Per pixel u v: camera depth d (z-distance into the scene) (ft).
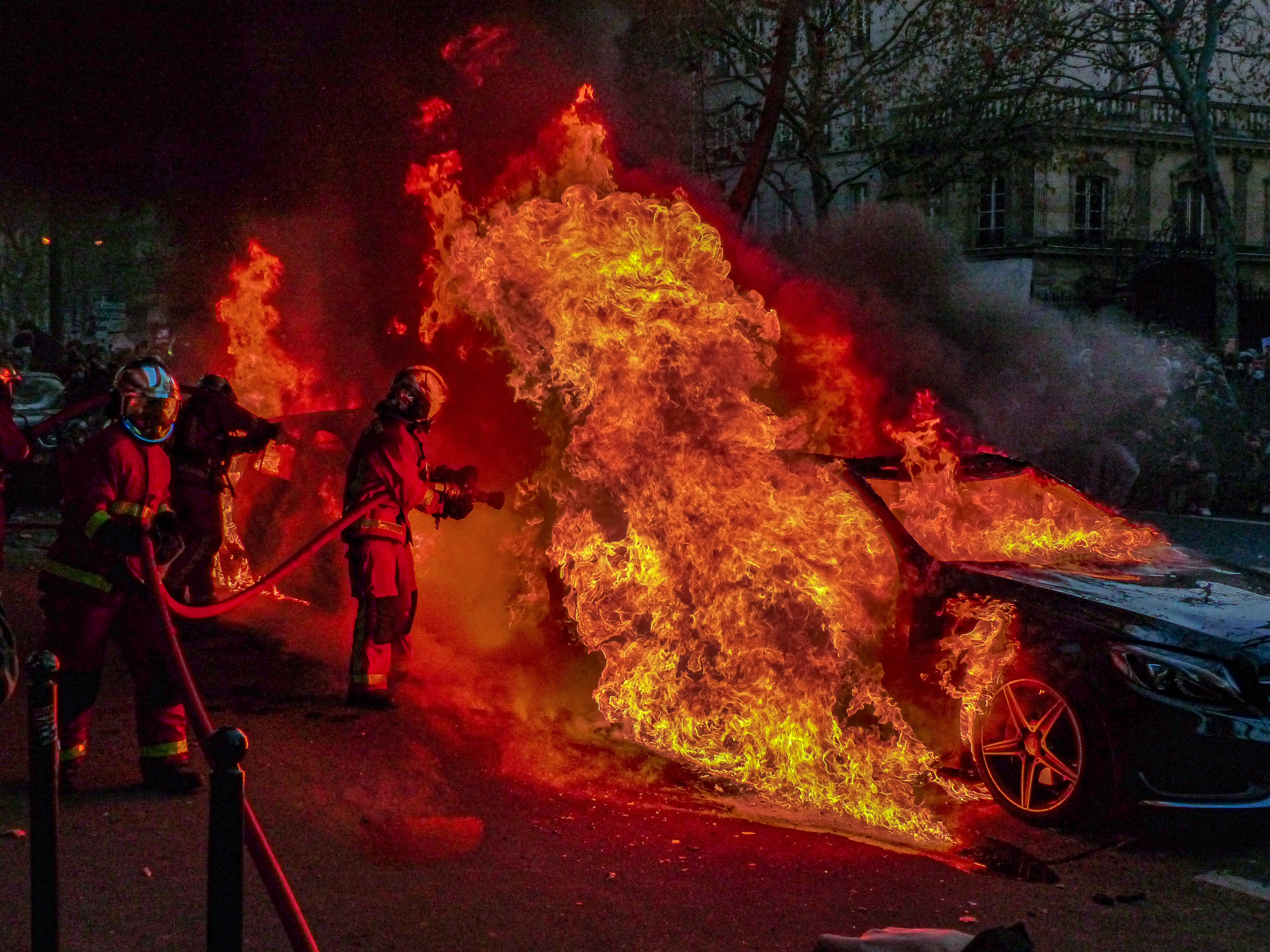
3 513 20.29
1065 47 75.56
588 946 12.10
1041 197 98.58
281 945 11.94
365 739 18.75
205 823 15.11
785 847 14.82
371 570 20.22
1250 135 105.60
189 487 24.82
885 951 11.21
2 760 17.40
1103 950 12.35
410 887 13.39
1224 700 14.65
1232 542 41.39
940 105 71.67
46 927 10.27
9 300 133.39
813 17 66.90
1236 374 55.06
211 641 24.91
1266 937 12.76
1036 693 15.87
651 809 16.06
